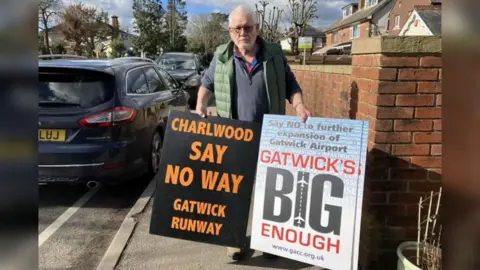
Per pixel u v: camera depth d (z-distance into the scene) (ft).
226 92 10.56
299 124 9.50
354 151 8.84
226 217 10.09
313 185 9.14
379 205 9.48
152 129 16.90
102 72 14.58
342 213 8.84
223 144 10.15
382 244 9.58
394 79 9.07
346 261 8.78
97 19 135.95
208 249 11.27
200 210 10.21
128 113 14.80
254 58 10.34
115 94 14.67
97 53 139.54
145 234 12.18
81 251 11.62
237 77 10.46
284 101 10.71
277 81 10.46
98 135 14.10
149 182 17.34
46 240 12.26
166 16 166.50
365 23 146.00
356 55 10.70
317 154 9.18
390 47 8.93
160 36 153.99
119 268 10.30
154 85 19.11
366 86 9.89
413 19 94.17
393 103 9.14
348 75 13.16
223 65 10.54
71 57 18.97
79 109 14.05
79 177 14.02
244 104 10.46
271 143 9.72
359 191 8.73
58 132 13.93
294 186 9.34
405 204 9.46
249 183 9.97
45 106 13.98
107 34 141.69
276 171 9.57
